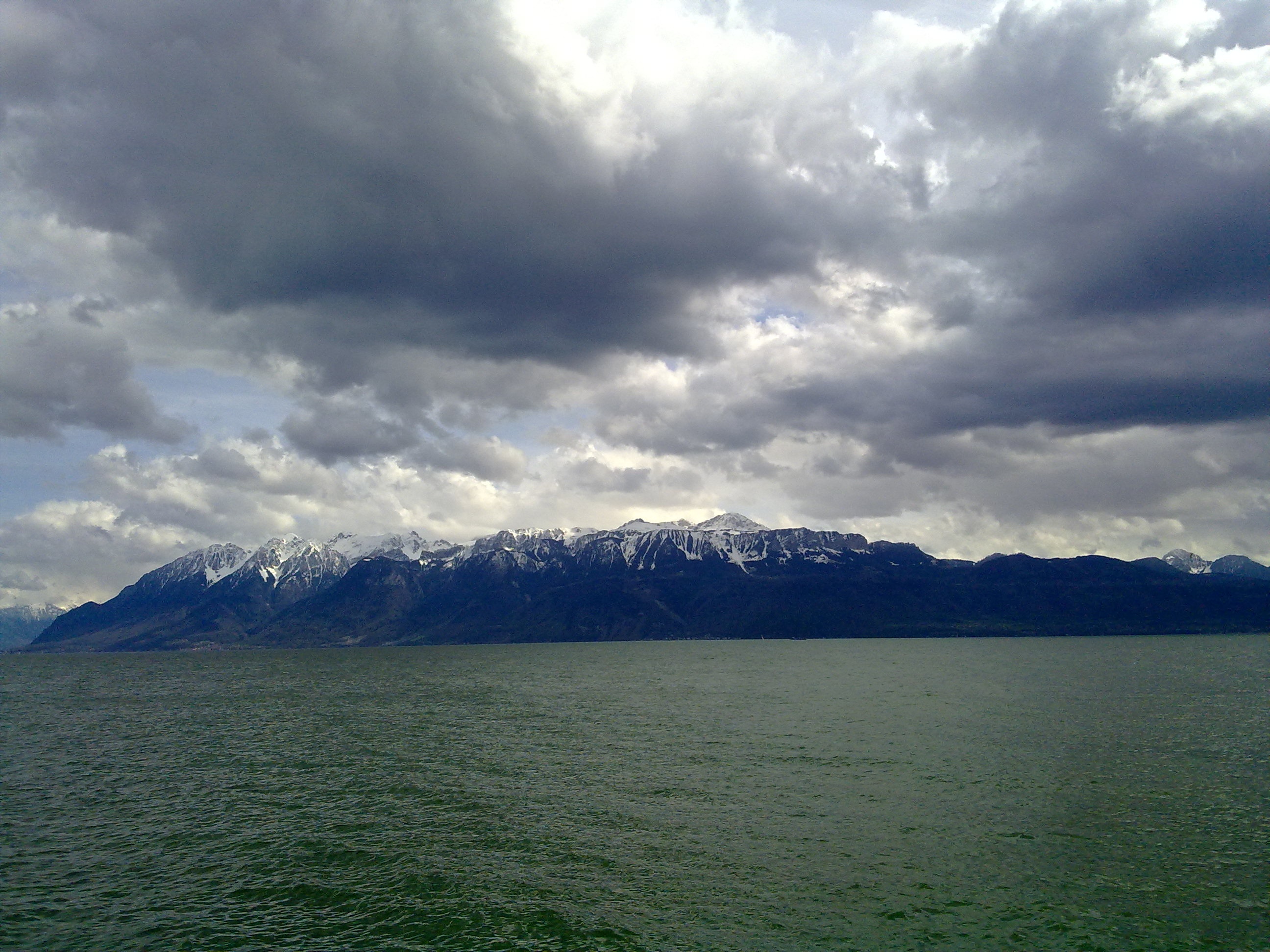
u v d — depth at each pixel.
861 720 83.12
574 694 121.81
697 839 42.06
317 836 43.69
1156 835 41.28
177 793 54.03
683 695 117.62
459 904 34.38
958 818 44.75
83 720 96.50
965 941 30.36
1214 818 43.94
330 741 75.69
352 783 56.28
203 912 34.03
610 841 41.91
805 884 35.72
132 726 89.81
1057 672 145.00
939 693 109.69
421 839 42.97
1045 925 31.52
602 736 75.69
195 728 87.12
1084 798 48.28
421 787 54.47
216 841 43.19
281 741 75.88
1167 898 33.78
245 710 105.31
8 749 73.56
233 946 30.92
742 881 36.25
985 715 84.25
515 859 39.53
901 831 42.75
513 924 32.47
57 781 58.53
